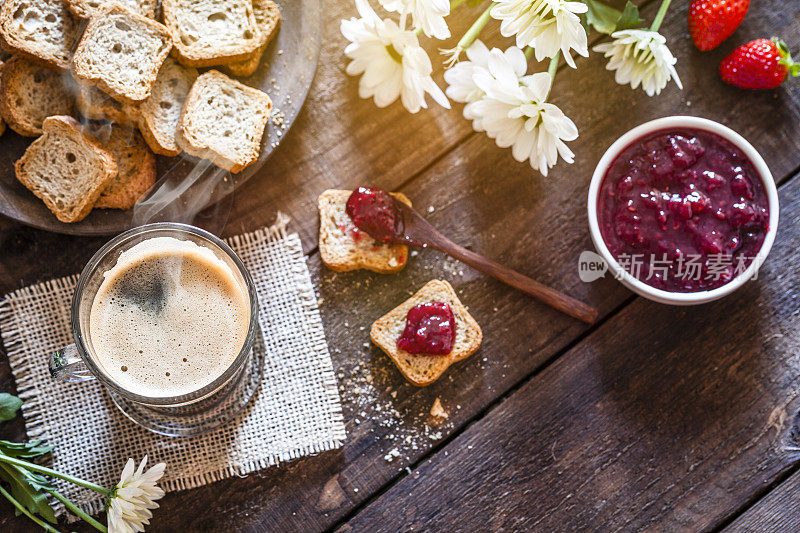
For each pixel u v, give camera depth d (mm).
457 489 631
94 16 597
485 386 637
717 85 647
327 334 637
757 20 648
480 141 645
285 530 627
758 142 646
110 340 593
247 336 585
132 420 617
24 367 623
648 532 629
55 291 625
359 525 628
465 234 643
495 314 640
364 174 643
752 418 634
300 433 627
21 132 610
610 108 647
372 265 629
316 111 643
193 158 622
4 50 613
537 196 644
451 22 644
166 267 599
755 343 637
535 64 646
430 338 614
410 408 634
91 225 614
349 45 613
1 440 615
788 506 629
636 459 633
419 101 602
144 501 582
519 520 630
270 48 627
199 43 611
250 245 635
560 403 636
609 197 606
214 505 626
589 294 641
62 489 618
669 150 601
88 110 607
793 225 642
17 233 629
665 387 636
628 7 604
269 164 640
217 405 620
